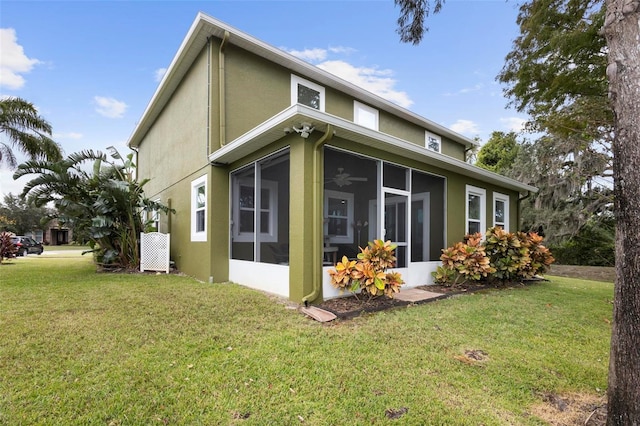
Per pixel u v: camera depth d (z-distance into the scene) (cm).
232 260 688
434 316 441
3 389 238
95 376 259
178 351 309
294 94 829
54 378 255
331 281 507
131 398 230
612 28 205
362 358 302
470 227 858
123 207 852
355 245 648
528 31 774
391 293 483
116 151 925
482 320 432
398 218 647
